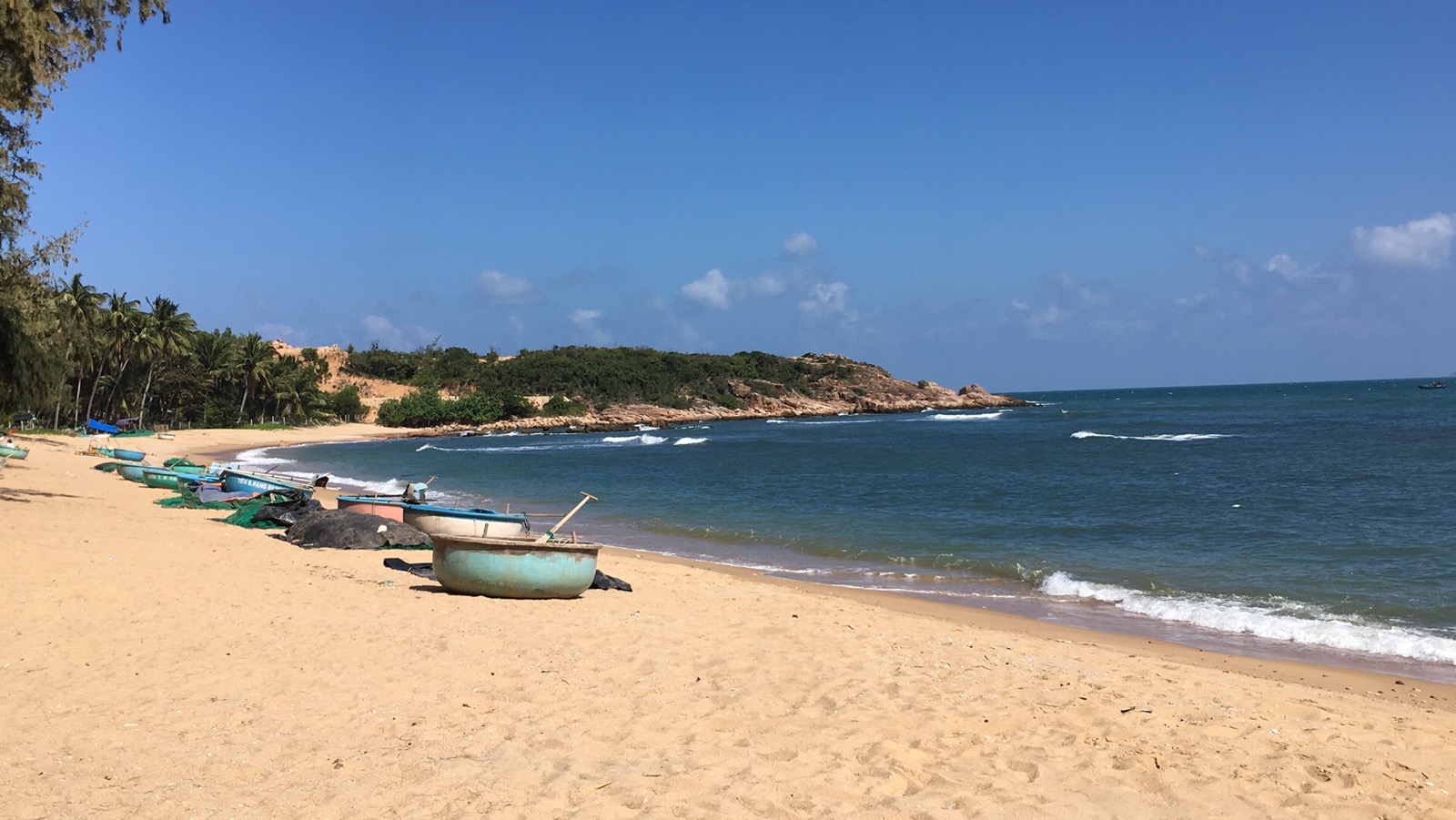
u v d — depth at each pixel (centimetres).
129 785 562
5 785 556
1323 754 646
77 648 864
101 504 2180
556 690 774
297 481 2931
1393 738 696
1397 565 1803
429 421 11094
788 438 8338
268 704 726
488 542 1209
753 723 695
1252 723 718
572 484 4059
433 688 773
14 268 2036
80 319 6341
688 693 774
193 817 518
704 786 564
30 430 6216
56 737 640
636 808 532
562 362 13400
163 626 953
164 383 8281
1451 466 3897
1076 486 3569
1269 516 2570
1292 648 1238
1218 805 553
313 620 1009
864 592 1642
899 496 3359
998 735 680
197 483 2506
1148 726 700
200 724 675
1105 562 1930
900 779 584
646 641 960
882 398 14888
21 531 1489
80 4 1745
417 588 1295
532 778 577
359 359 13688
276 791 557
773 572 1862
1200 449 5522
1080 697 783
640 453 6456
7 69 1650
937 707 743
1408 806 555
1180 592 1603
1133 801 558
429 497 3431
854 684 806
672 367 14062
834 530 2500
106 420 7719
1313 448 5259
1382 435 6200
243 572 1299
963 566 1916
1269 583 1662
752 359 15150
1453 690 1004
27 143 1814
